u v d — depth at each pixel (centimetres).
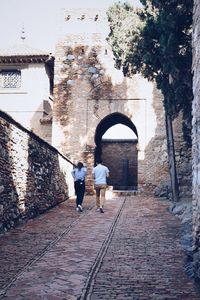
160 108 1970
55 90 2042
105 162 2600
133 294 502
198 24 598
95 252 726
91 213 1237
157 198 1752
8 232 884
